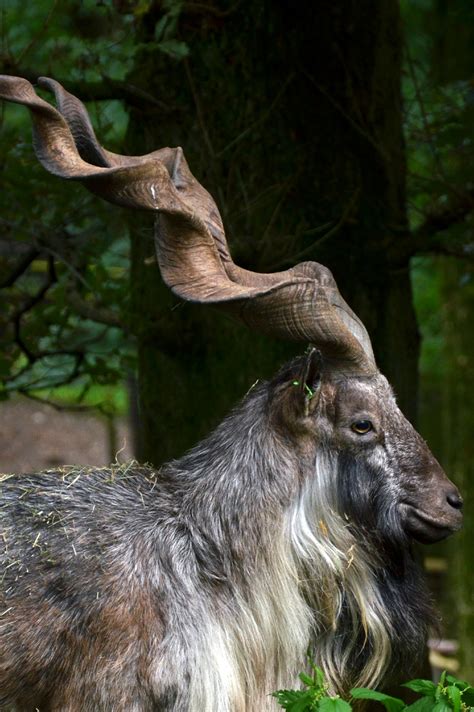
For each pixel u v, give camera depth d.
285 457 8.15
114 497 8.40
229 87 11.27
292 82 11.27
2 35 11.31
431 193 12.09
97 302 12.28
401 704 7.31
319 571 8.09
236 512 8.17
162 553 8.14
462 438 18.30
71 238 12.07
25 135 11.67
